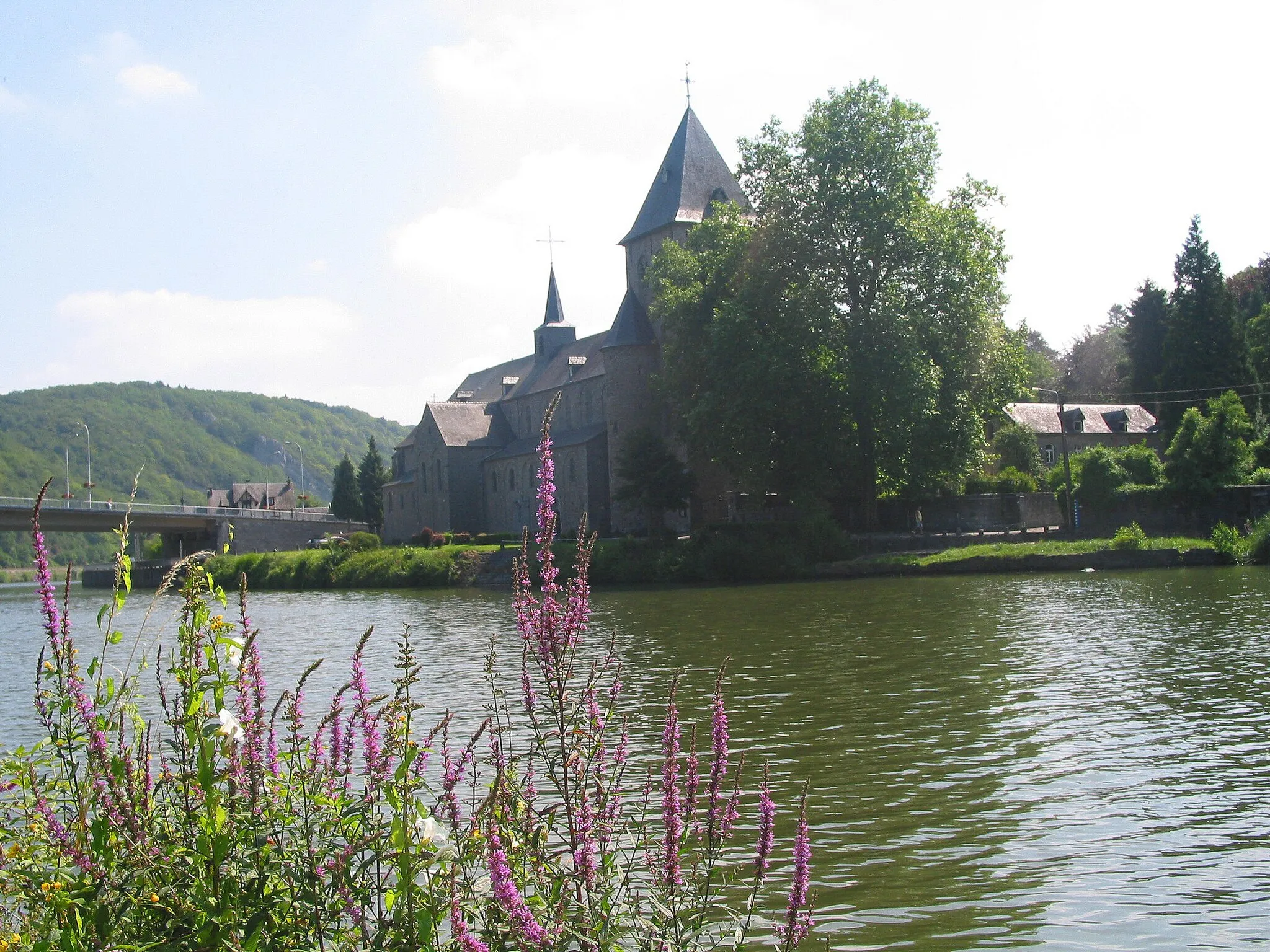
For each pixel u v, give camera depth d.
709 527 61.16
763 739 17.39
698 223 67.25
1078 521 62.06
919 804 13.72
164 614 38.34
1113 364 121.69
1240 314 88.31
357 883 6.38
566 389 90.25
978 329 56.34
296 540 107.31
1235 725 17.30
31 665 30.44
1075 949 9.50
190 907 5.91
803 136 58.31
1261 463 66.44
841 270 58.12
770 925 9.94
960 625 31.28
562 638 6.73
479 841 6.23
